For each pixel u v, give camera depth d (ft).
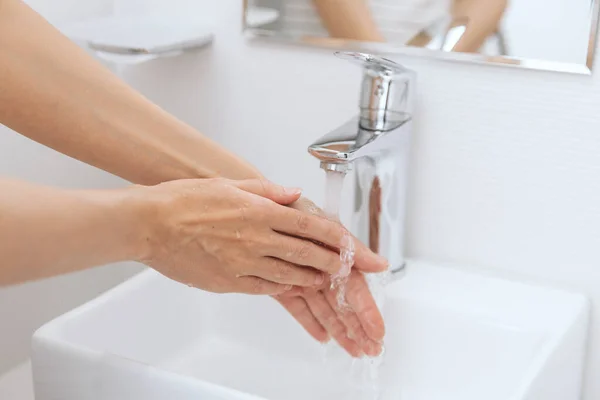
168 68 3.05
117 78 2.37
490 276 2.75
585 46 2.46
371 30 2.71
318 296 2.42
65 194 1.88
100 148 2.31
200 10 2.96
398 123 2.56
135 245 1.99
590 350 2.69
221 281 2.12
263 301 2.89
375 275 2.63
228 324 2.96
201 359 2.89
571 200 2.61
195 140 2.38
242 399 2.03
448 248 2.83
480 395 2.57
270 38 2.85
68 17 2.97
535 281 2.72
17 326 3.00
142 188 2.01
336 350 2.79
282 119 2.94
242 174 2.39
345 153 2.33
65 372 2.27
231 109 3.01
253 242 2.05
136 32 2.95
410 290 2.66
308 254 2.11
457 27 2.59
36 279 1.86
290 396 2.75
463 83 2.65
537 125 2.59
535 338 2.46
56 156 3.04
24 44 2.23
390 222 2.67
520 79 2.58
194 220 2.00
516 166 2.65
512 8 2.51
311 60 2.85
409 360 2.68
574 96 2.53
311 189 2.97
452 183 2.76
